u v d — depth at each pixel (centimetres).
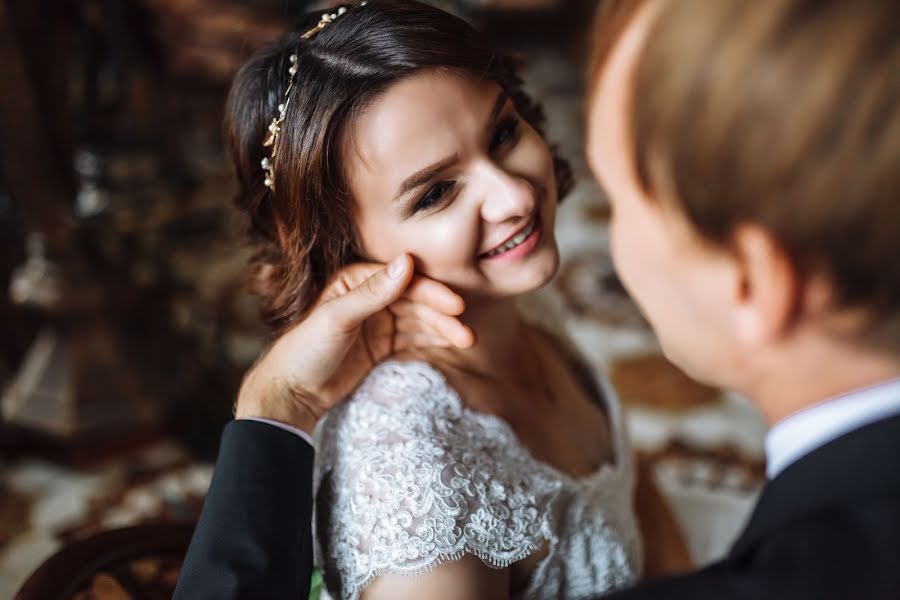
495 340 114
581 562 107
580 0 613
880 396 56
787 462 60
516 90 111
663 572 147
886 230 47
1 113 234
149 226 352
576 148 491
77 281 263
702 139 48
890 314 52
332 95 93
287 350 101
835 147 46
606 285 358
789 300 53
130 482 257
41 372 269
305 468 99
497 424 104
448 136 93
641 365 305
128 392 273
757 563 56
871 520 53
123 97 363
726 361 61
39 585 104
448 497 92
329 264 108
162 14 368
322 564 101
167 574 117
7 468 262
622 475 124
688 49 48
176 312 319
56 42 246
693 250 56
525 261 102
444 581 90
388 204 97
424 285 100
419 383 102
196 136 444
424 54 91
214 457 266
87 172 342
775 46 45
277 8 386
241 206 121
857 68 44
